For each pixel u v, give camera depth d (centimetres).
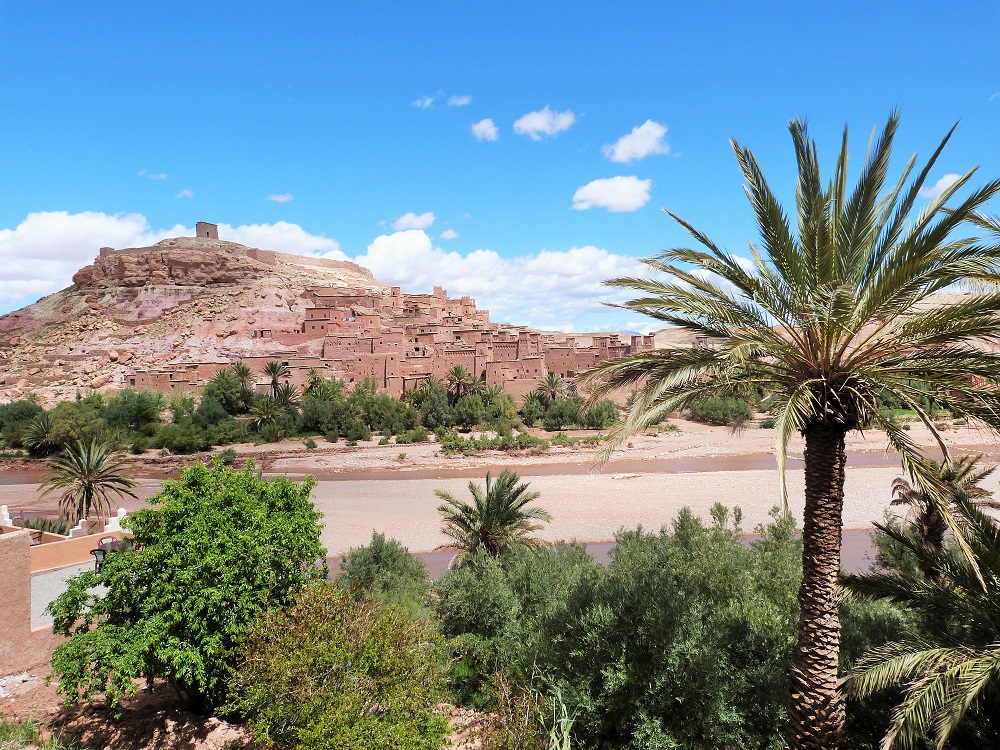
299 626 986
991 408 758
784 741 959
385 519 3909
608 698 1045
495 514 2253
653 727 973
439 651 1126
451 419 7338
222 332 10712
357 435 6900
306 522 1343
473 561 1909
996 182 696
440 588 1642
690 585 1383
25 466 5916
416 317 10675
